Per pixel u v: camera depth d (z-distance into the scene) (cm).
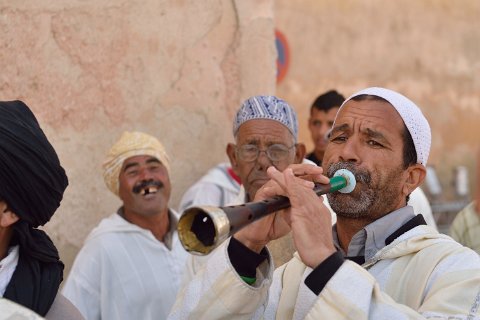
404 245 231
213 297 227
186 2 486
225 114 509
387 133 233
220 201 463
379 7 1038
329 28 994
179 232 191
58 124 421
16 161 195
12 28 396
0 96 391
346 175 229
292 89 964
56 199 207
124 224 407
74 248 433
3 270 204
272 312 246
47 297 209
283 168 375
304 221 211
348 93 1013
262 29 523
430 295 217
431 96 1097
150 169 409
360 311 202
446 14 1103
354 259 240
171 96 481
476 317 206
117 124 452
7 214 200
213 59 502
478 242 452
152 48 469
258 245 229
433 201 998
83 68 432
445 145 1115
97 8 439
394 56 1055
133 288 397
